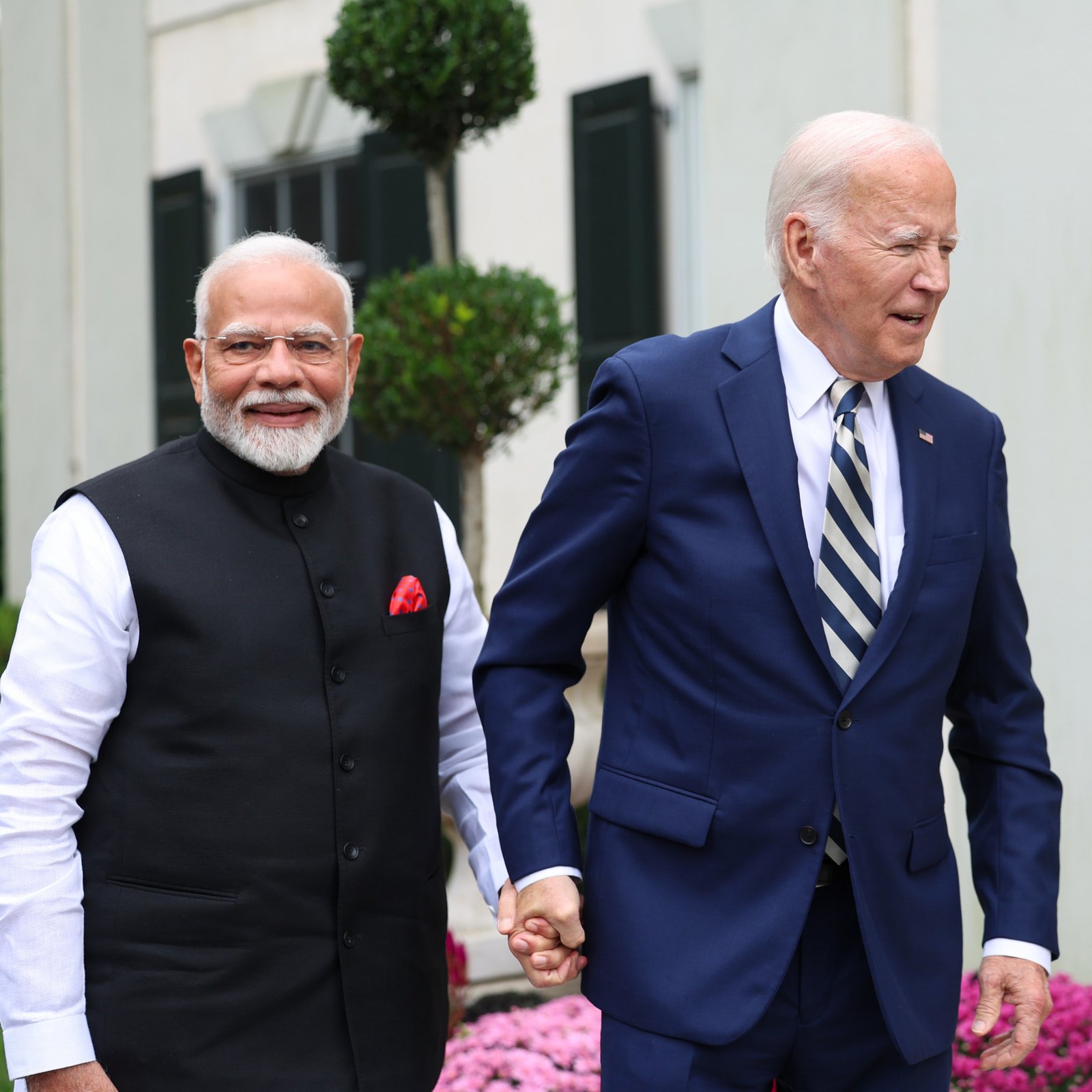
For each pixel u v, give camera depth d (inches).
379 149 360.8
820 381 96.8
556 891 97.1
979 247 198.7
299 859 101.3
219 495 107.1
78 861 99.7
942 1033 97.0
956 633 97.8
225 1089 97.7
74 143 440.8
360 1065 102.2
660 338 102.0
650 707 97.7
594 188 323.9
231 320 106.4
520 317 224.4
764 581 93.9
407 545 113.7
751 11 228.5
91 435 439.5
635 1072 95.1
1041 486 191.6
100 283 433.7
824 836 93.3
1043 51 190.7
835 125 93.4
